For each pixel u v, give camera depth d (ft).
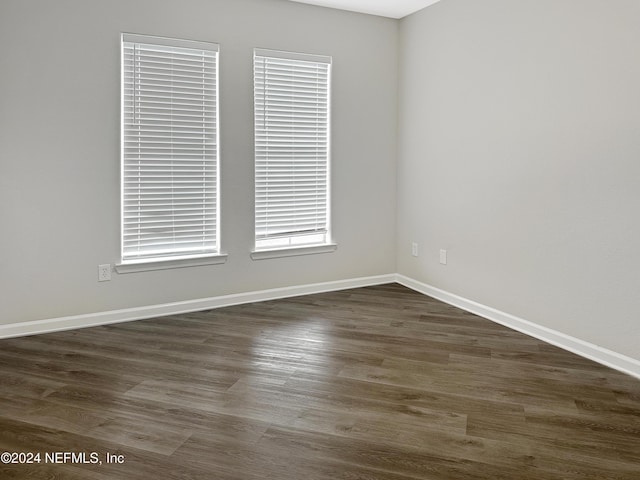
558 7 10.67
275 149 14.66
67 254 12.10
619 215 9.61
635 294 9.41
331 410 8.17
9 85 11.14
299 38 14.64
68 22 11.60
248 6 13.80
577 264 10.58
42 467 6.58
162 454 6.89
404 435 7.39
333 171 15.66
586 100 10.14
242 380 9.32
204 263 13.85
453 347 11.09
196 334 11.92
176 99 13.10
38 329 11.90
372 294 15.69
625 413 8.05
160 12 12.64
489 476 6.40
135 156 12.74
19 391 8.82
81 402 8.41
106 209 12.46
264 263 14.82
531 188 11.62
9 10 11.00
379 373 9.66
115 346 11.09
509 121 12.15
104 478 6.35
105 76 12.15
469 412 8.10
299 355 10.60
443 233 14.79
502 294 12.71
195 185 13.58
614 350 9.89
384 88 16.30
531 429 7.56
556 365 10.07
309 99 15.05
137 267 12.93
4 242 11.42
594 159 10.04
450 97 14.15
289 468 6.57
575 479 6.33
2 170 11.25
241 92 13.93
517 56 11.82
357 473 6.46
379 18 15.96
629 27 9.21
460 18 13.61
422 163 15.53
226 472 6.48
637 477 6.36
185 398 8.59
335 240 15.94
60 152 11.80
